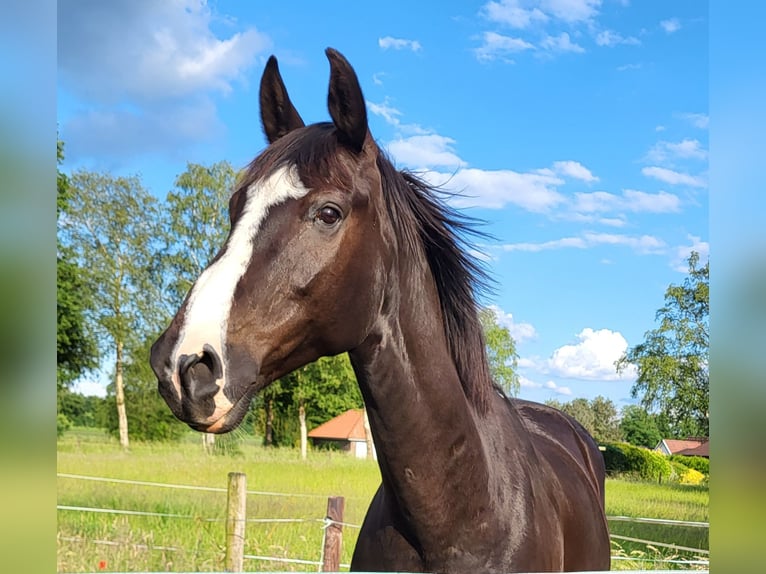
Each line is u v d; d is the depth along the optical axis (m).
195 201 29.95
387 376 1.84
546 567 2.03
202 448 22.77
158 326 29.03
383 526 2.01
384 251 1.85
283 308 1.66
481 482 1.91
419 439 1.84
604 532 2.77
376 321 1.83
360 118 1.78
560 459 2.72
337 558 5.14
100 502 10.03
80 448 22.19
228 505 5.53
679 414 22.58
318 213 1.70
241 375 1.57
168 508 9.62
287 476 15.50
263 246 1.66
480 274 2.19
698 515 10.33
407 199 2.00
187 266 29.77
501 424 2.18
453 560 1.87
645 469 15.94
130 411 26.92
